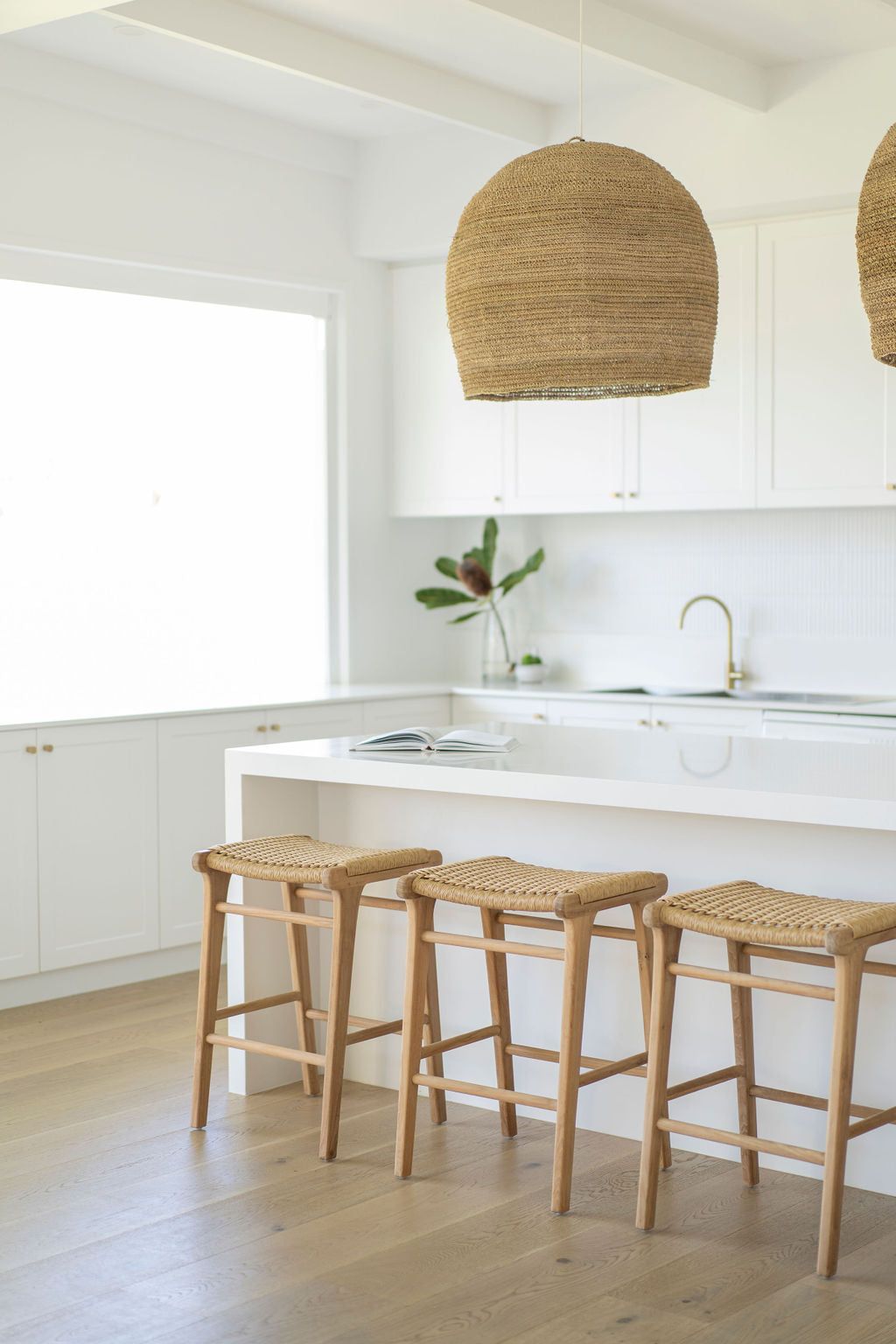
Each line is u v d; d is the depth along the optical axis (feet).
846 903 9.91
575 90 18.38
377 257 20.85
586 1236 9.93
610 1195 10.63
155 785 17.07
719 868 11.42
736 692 19.76
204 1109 12.09
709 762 11.64
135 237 18.02
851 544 19.12
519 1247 9.77
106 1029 15.10
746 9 15.48
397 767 11.89
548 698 19.49
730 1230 10.01
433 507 21.13
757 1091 10.62
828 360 17.69
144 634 18.88
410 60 17.10
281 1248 9.78
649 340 10.12
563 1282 9.25
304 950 12.80
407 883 10.86
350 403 20.92
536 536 22.04
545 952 10.32
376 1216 10.28
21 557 17.54
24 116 16.85
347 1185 10.87
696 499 18.76
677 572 20.65
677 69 16.11
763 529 19.85
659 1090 9.99
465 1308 8.92
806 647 19.53
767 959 11.14
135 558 18.72
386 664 21.74
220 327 19.61
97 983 16.81
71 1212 10.39
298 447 20.67
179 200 18.49
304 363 20.68
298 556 20.72
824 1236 9.25
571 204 9.96
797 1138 11.04
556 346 10.11
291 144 19.61
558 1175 10.28
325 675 21.12
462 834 12.84
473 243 10.29
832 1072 9.16
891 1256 9.57
